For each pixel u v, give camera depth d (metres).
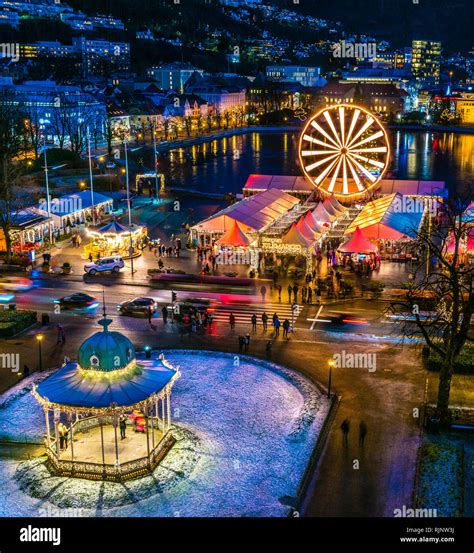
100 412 41.84
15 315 70.50
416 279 86.19
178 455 44.94
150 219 125.38
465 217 89.19
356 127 127.06
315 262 94.31
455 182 196.00
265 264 93.88
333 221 108.25
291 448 45.91
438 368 58.62
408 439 47.16
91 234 98.19
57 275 88.88
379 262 93.19
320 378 57.34
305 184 130.62
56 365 60.16
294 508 38.91
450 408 51.09
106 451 45.19
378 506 39.12
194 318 69.12
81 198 117.44
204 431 48.50
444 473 41.97
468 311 48.88
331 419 50.03
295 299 78.12
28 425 49.84
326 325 70.62
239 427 49.03
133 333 68.50
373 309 75.50
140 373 45.62
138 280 86.62
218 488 41.28
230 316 69.50
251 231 94.38
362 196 123.19
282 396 54.19
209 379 57.50
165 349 63.88
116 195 143.88
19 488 41.50
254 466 43.75
